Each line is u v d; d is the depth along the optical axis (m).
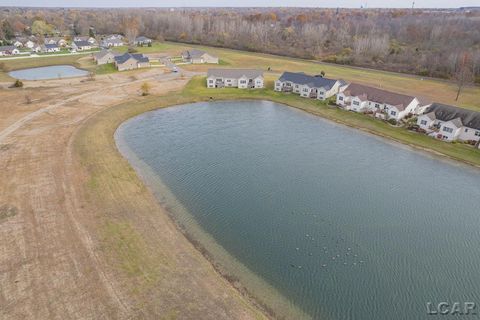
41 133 56.19
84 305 25.66
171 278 28.47
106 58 123.38
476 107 74.25
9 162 46.06
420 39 154.12
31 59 128.50
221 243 33.31
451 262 32.12
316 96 82.25
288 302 27.09
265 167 49.44
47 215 35.50
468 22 190.88
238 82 90.31
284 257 31.91
